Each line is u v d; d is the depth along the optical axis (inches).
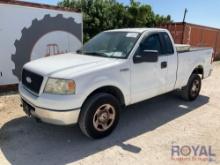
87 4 671.1
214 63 628.7
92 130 154.4
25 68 166.6
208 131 180.2
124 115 210.5
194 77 245.8
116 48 180.9
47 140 160.6
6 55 276.5
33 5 288.2
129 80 170.1
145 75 181.9
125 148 152.1
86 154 144.1
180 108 231.8
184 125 190.7
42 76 145.3
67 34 326.6
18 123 186.2
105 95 156.7
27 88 159.8
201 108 233.5
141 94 182.9
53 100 138.1
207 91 304.0
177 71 216.1
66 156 141.6
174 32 580.4
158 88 197.9
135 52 173.9
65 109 138.6
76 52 200.8
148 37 188.7
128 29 202.1
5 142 156.8
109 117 163.3
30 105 153.3
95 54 184.5
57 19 312.7
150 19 851.4
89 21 655.8
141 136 169.2
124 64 165.5
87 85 144.8
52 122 143.9
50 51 313.9
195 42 612.7
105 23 679.1
